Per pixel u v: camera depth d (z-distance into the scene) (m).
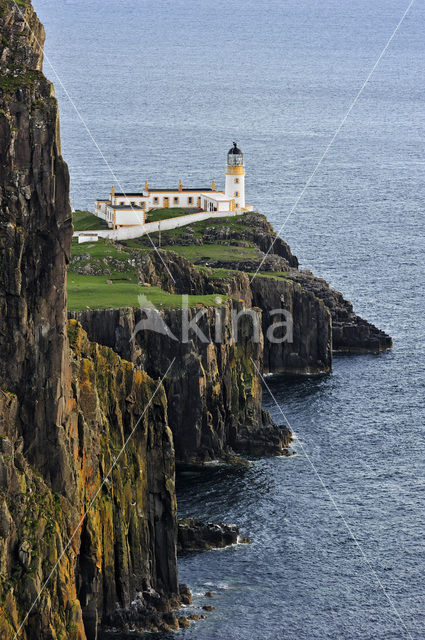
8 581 147.00
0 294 157.12
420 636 188.00
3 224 157.12
